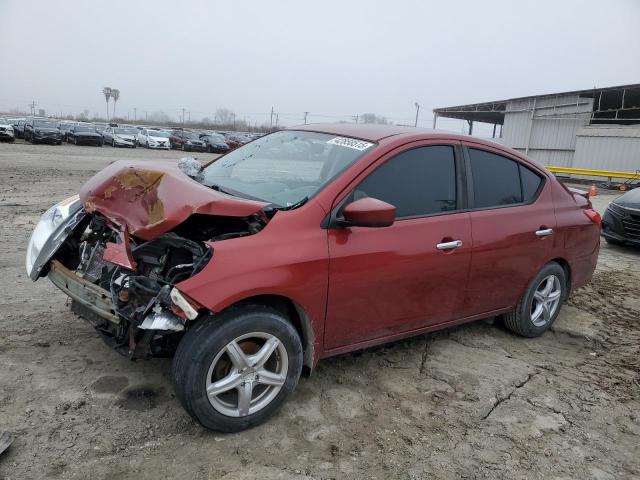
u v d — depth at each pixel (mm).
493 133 50812
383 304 3521
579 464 3053
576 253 4930
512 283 4398
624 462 3105
